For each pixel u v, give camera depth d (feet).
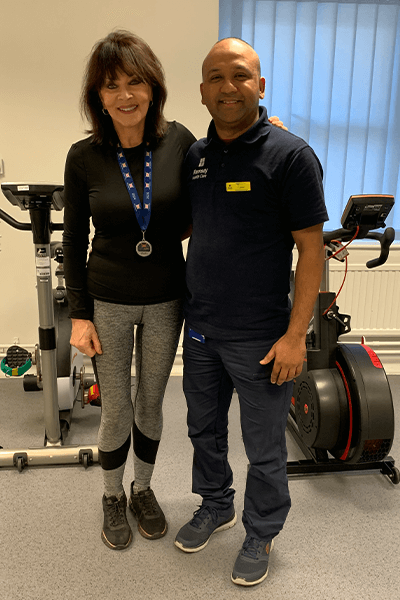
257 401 4.60
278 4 9.32
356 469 6.80
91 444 7.18
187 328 4.91
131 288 4.59
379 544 5.47
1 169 9.53
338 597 4.70
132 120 4.18
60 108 9.39
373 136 10.21
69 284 4.75
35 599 4.62
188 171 4.60
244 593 4.75
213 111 4.09
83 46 9.15
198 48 9.39
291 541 5.49
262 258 4.29
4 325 10.19
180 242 4.94
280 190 4.09
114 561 5.14
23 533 5.56
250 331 4.48
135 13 9.14
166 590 4.77
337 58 9.77
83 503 6.14
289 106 9.78
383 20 9.63
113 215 4.41
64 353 7.97
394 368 11.03
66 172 4.51
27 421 8.35
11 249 9.86
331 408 6.11
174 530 5.65
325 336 6.31
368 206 5.20
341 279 10.34
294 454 7.41
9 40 9.01
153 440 5.40
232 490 5.69
